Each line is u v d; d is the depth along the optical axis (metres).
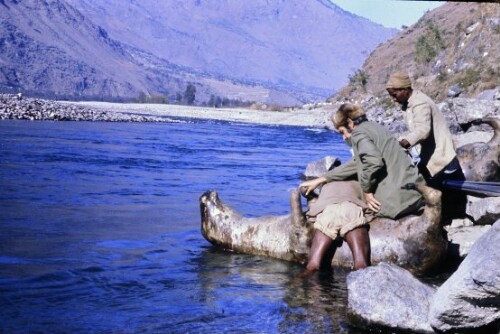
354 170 8.45
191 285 7.61
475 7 72.62
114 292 7.25
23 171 17.23
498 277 5.37
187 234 10.34
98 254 8.83
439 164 9.37
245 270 8.33
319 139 42.56
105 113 55.66
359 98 90.31
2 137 27.42
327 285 7.70
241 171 20.42
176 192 14.84
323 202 8.41
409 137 9.04
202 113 84.25
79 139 29.55
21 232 9.92
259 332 6.16
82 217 11.34
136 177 17.39
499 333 5.73
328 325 6.38
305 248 8.62
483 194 9.31
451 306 5.70
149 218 11.52
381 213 8.24
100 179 16.53
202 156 25.61
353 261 8.19
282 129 56.66
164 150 27.38
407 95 9.29
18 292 7.07
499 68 48.09
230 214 9.47
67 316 6.42
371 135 8.22
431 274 8.09
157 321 6.38
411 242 7.97
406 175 8.20
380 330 6.22
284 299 7.16
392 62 94.94
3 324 6.11
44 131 32.66
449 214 9.84
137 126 46.16
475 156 10.97
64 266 8.14
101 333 6.01
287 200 14.11
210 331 6.16
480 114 19.42
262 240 9.05
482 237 5.99
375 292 6.31
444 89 53.78
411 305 6.16
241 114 82.81
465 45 60.53
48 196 13.38
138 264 8.45
